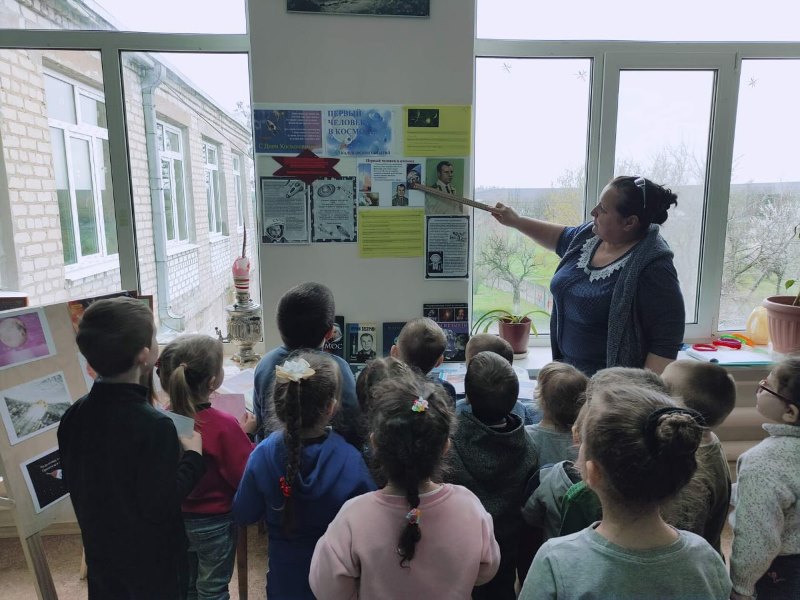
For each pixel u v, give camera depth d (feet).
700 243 8.16
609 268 5.71
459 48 6.87
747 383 7.56
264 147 6.86
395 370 4.50
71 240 7.43
